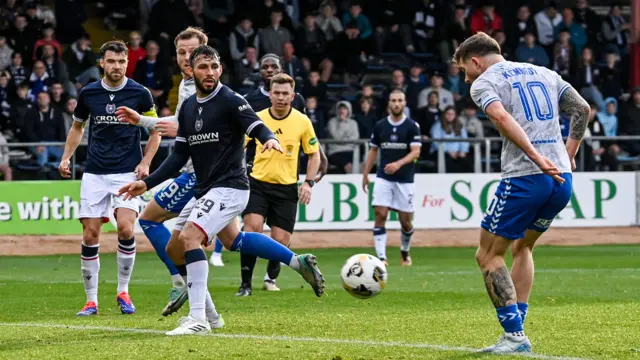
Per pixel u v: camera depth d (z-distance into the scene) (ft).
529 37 120.98
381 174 77.51
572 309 45.29
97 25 127.95
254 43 114.62
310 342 34.19
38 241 90.84
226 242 39.55
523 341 31.63
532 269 34.94
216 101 36.63
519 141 30.83
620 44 126.11
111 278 67.26
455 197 99.09
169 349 32.60
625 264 77.51
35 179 93.56
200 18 120.98
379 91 120.57
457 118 103.65
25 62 108.58
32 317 43.83
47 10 116.98
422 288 58.54
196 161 37.32
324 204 96.58
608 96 118.93
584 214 101.09
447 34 123.75
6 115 102.37
